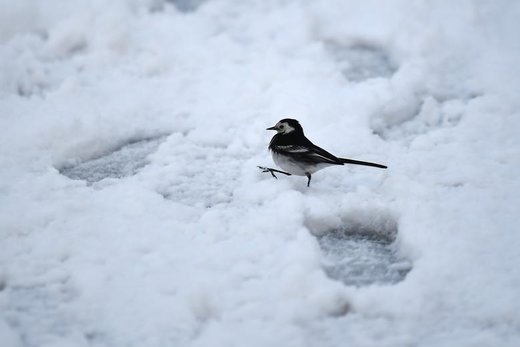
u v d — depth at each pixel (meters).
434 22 14.12
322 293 7.18
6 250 8.00
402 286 7.29
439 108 11.80
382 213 8.81
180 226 8.47
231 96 12.23
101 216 8.64
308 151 9.06
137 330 6.90
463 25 14.24
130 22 14.66
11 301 7.29
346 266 8.04
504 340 6.69
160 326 6.95
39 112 11.27
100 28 13.84
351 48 14.22
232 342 6.71
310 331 6.88
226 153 10.59
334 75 12.77
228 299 7.25
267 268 7.68
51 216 8.59
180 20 15.01
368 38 14.32
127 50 13.76
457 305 7.14
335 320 7.04
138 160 10.53
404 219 8.45
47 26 14.62
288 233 8.26
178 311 7.11
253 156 10.52
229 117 11.61
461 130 10.86
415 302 7.11
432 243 7.99
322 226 8.78
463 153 10.16
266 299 7.24
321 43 14.02
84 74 13.00
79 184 9.38
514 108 11.37
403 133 11.30
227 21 15.13
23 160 9.96
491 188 9.23
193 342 6.75
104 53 13.48
